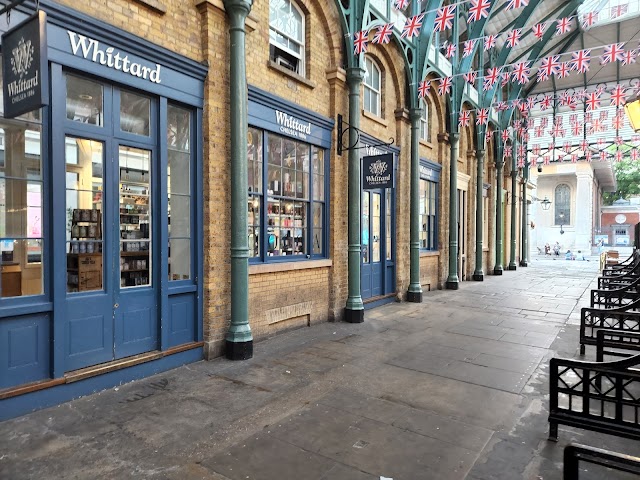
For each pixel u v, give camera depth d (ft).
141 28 16.63
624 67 70.74
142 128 17.53
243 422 13.38
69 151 15.20
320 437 12.47
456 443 12.20
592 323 21.17
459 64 46.37
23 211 14.11
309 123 26.27
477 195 56.70
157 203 17.87
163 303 17.92
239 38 19.36
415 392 16.06
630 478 10.53
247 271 20.02
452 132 45.21
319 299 27.53
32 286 14.28
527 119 72.43
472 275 55.57
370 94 34.09
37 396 13.89
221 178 19.85
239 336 19.57
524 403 15.15
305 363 19.33
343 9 27.63
